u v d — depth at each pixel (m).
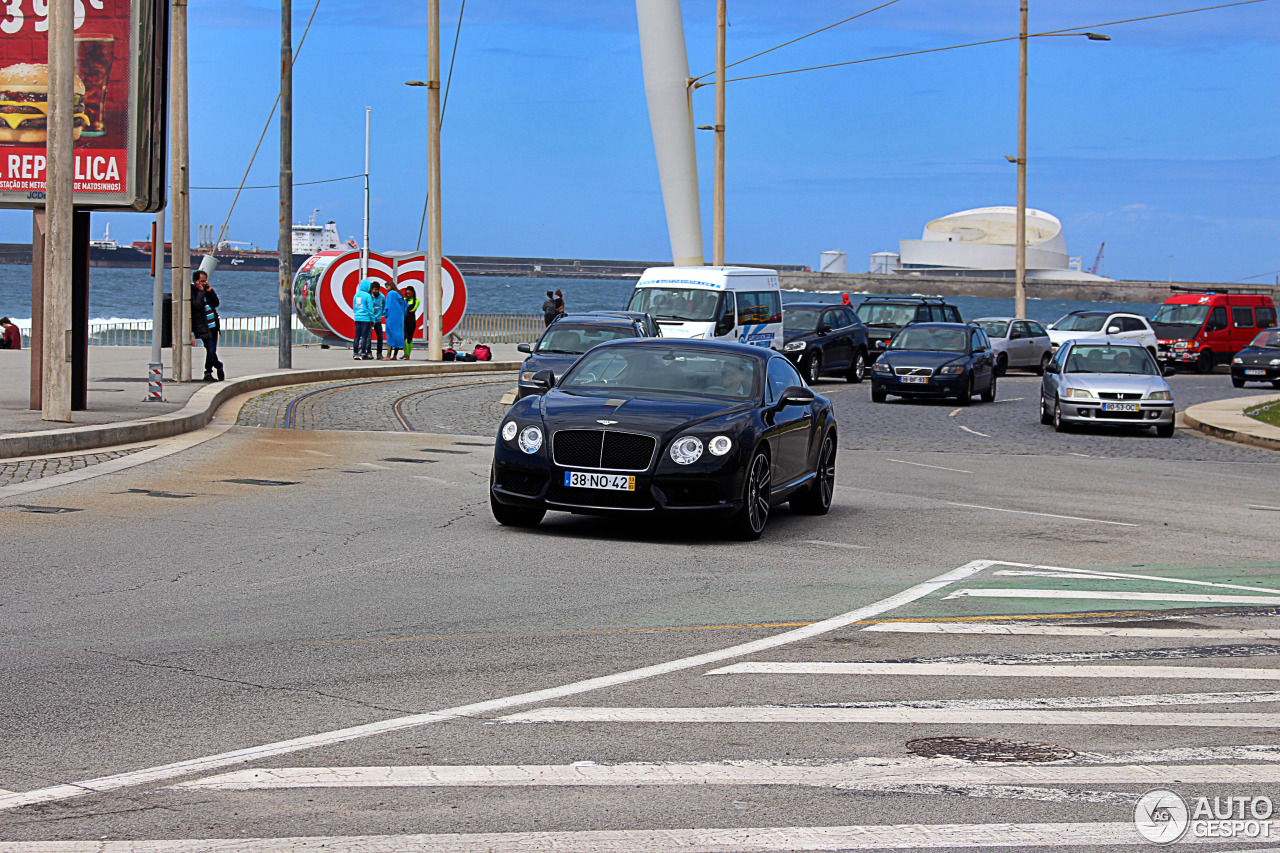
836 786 10.48
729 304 62.00
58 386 34.84
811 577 19.95
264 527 22.98
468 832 9.32
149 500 25.61
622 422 22.44
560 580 19.12
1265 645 15.81
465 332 97.00
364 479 30.02
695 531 24.45
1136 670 14.52
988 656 15.05
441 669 13.93
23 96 36.62
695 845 9.16
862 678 13.95
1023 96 103.44
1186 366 101.75
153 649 14.48
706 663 14.46
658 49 80.56
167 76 38.19
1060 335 98.69
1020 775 10.84
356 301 74.25
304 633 15.43
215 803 9.80
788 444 25.03
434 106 73.56
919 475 35.28
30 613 16.08
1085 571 20.95
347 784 10.29
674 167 82.00
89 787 10.11
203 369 60.66
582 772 10.69
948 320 90.81
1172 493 32.41
